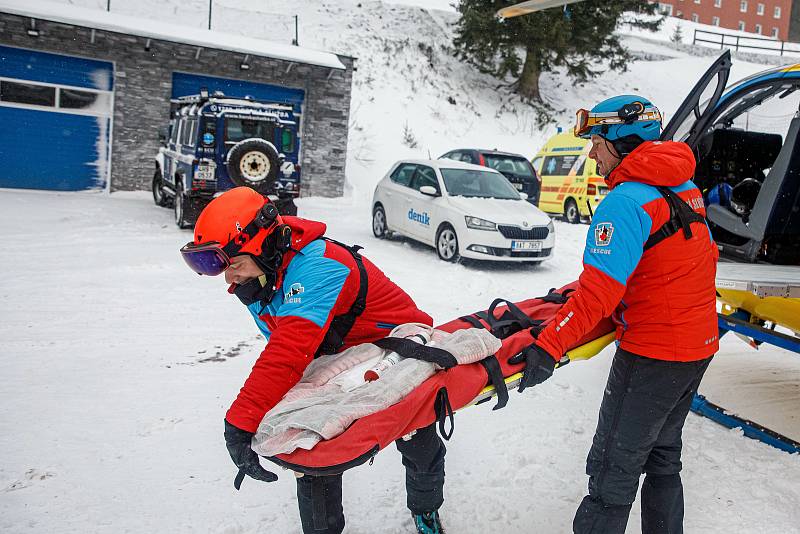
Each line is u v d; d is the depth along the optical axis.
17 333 5.42
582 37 24.41
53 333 5.47
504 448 3.77
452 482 3.38
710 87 4.42
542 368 2.42
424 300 7.17
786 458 3.76
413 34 27.47
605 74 30.61
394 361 2.40
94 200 13.41
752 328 4.23
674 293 2.37
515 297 7.64
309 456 2.05
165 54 14.75
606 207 2.36
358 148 19.95
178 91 15.20
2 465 3.34
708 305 2.44
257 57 15.39
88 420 3.90
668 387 2.41
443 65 26.70
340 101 16.42
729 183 5.48
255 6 25.52
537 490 3.32
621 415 2.48
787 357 5.86
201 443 3.69
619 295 2.32
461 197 9.81
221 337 5.61
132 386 4.45
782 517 3.14
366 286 2.44
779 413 4.52
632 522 3.11
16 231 9.66
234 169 10.12
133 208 12.63
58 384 4.43
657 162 2.35
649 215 2.33
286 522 2.97
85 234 9.74
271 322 2.46
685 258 2.36
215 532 2.88
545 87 28.83
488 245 9.16
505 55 25.28
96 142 14.66
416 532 2.91
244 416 2.11
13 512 2.95
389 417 2.14
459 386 2.38
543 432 3.99
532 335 2.64
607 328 2.82
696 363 2.44
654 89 30.33
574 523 2.61
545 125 25.34
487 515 3.09
